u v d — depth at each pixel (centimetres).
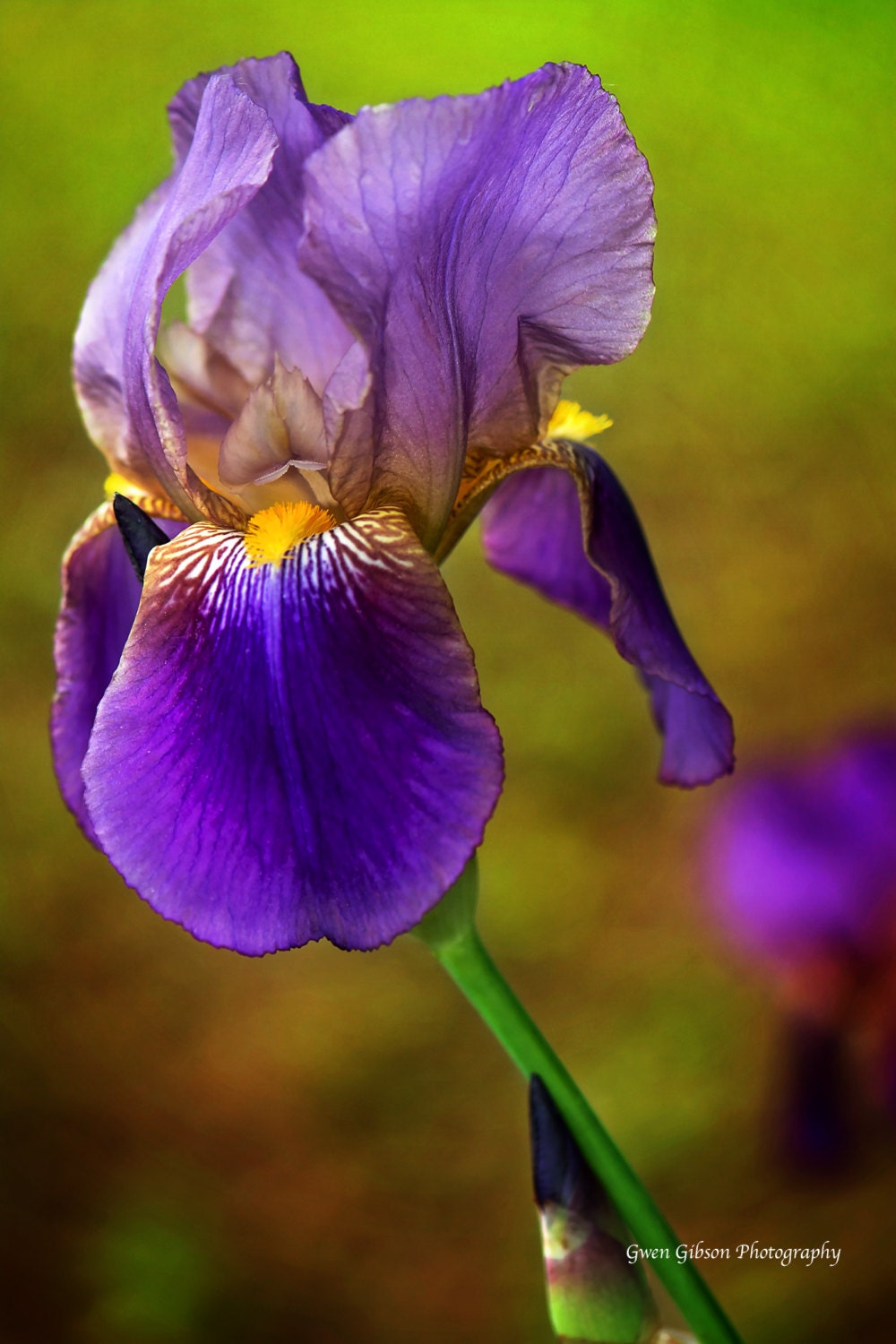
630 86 205
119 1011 112
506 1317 87
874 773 61
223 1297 89
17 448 156
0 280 174
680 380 166
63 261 176
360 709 43
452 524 47
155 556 44
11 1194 98
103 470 155
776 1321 83
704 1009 105
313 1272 92
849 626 137
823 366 167
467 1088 105
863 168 192
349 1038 109
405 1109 103
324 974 116
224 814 43
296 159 46
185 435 45
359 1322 88
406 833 42
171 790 43
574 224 44
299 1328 88
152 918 120
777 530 149
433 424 45
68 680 48
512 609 144
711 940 105
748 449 157
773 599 141
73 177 188
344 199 43
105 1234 94
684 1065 102
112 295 47
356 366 44
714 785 122
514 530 52
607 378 167
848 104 201
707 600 142
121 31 213
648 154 195
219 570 44
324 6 220
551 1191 45
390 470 45
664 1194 93
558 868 119
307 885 42
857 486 152
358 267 43
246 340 47
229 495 46
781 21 218
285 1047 109
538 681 136
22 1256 94
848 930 61
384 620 43
